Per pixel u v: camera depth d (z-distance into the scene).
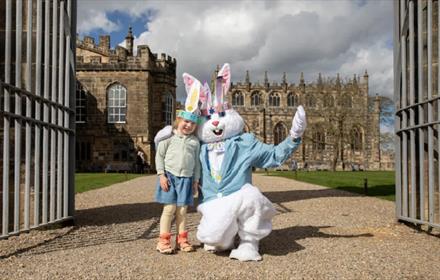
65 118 8.23
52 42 8.07
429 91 7.07
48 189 8.27
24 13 8.33
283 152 6.08
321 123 58.53
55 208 8.20
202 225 5.80
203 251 6.08
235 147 6.10
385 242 6.65
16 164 6.40
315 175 33.66
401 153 8.54
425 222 7.20
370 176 31.19
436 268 5.08
